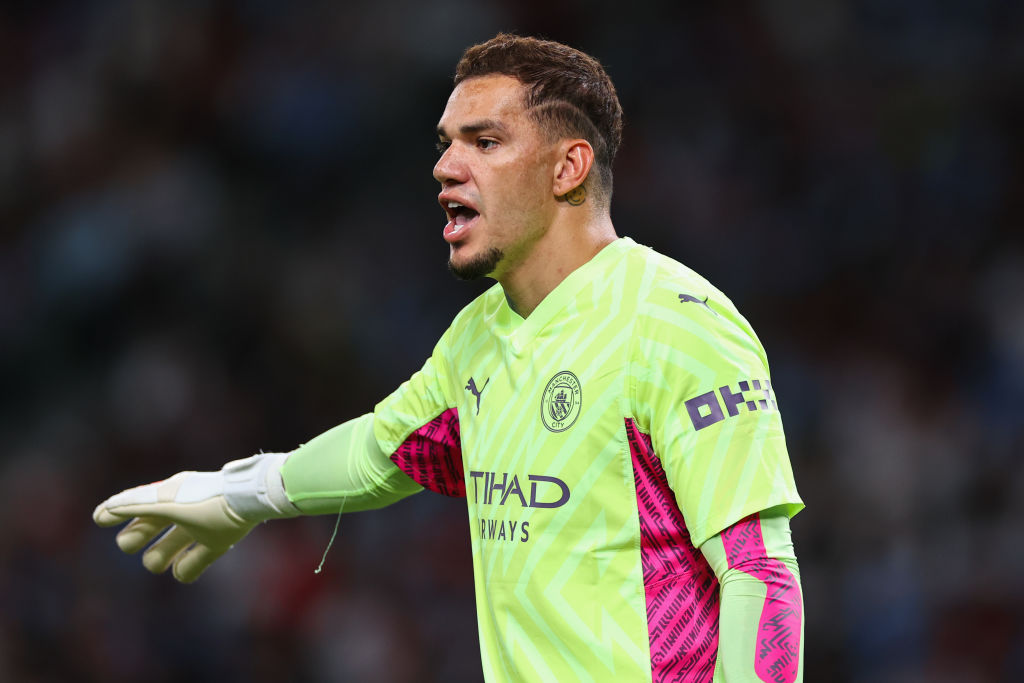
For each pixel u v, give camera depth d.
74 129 42.28
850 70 45.22
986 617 33.00
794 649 7.30
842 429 37.31
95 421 36.31
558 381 8.19
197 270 39.25
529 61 8.53
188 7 44.06
